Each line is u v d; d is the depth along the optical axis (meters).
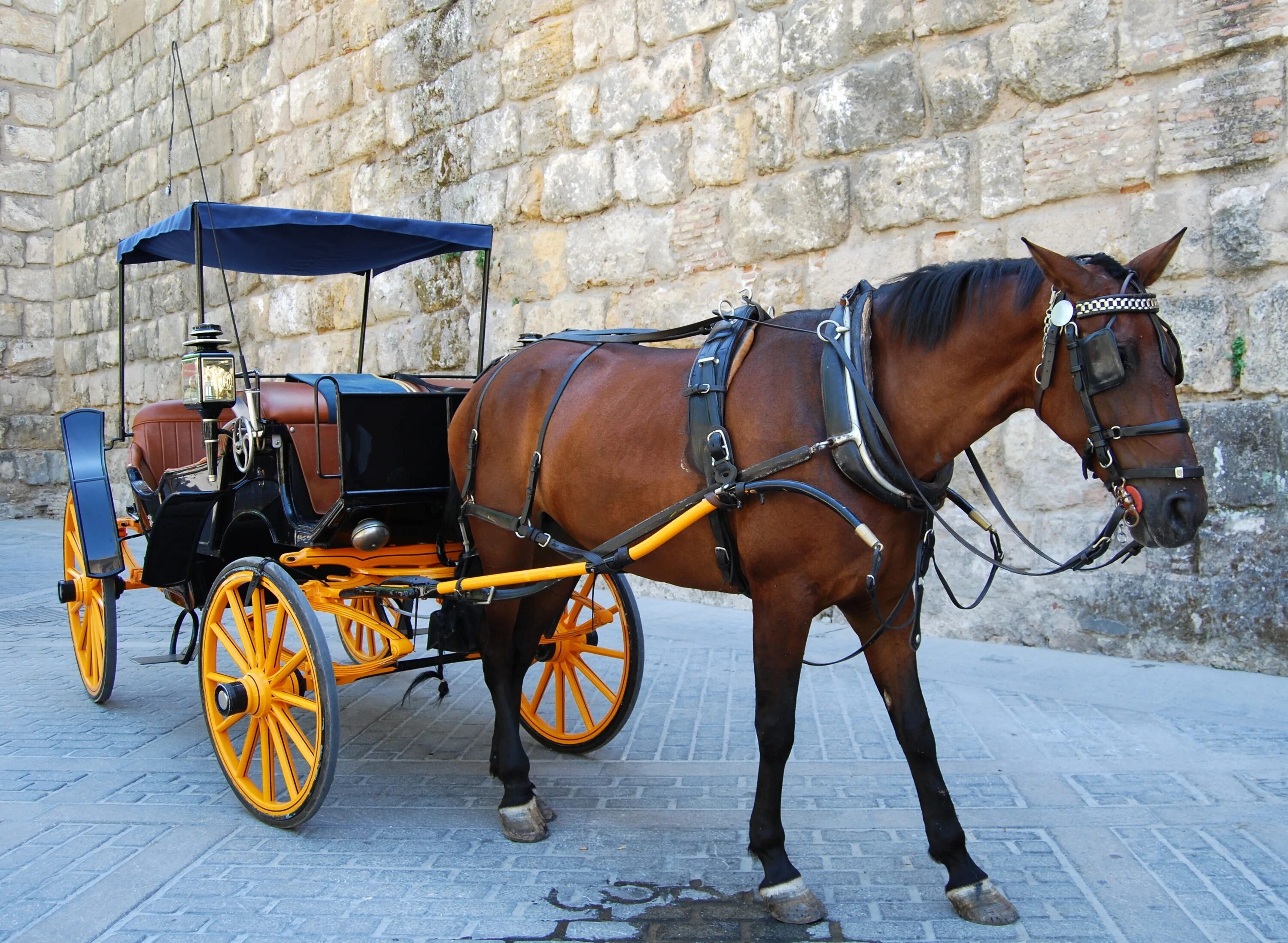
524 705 4.55
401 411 3.95
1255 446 4.94
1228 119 4.98
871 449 2.76
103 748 4.53
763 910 2.97
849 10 6.22
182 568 4.55
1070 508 5.56
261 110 11.27
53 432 15.78
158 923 2.92
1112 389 2.50
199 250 3.99
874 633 3.09
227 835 3.57
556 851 3.40
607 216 7.69
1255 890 3.00
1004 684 5.06
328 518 3.79
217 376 4.05
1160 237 5.21
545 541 3.56
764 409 2.94
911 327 2.84
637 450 3.22
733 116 6.85
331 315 10.30
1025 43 5.57
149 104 13.28
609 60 7.55
